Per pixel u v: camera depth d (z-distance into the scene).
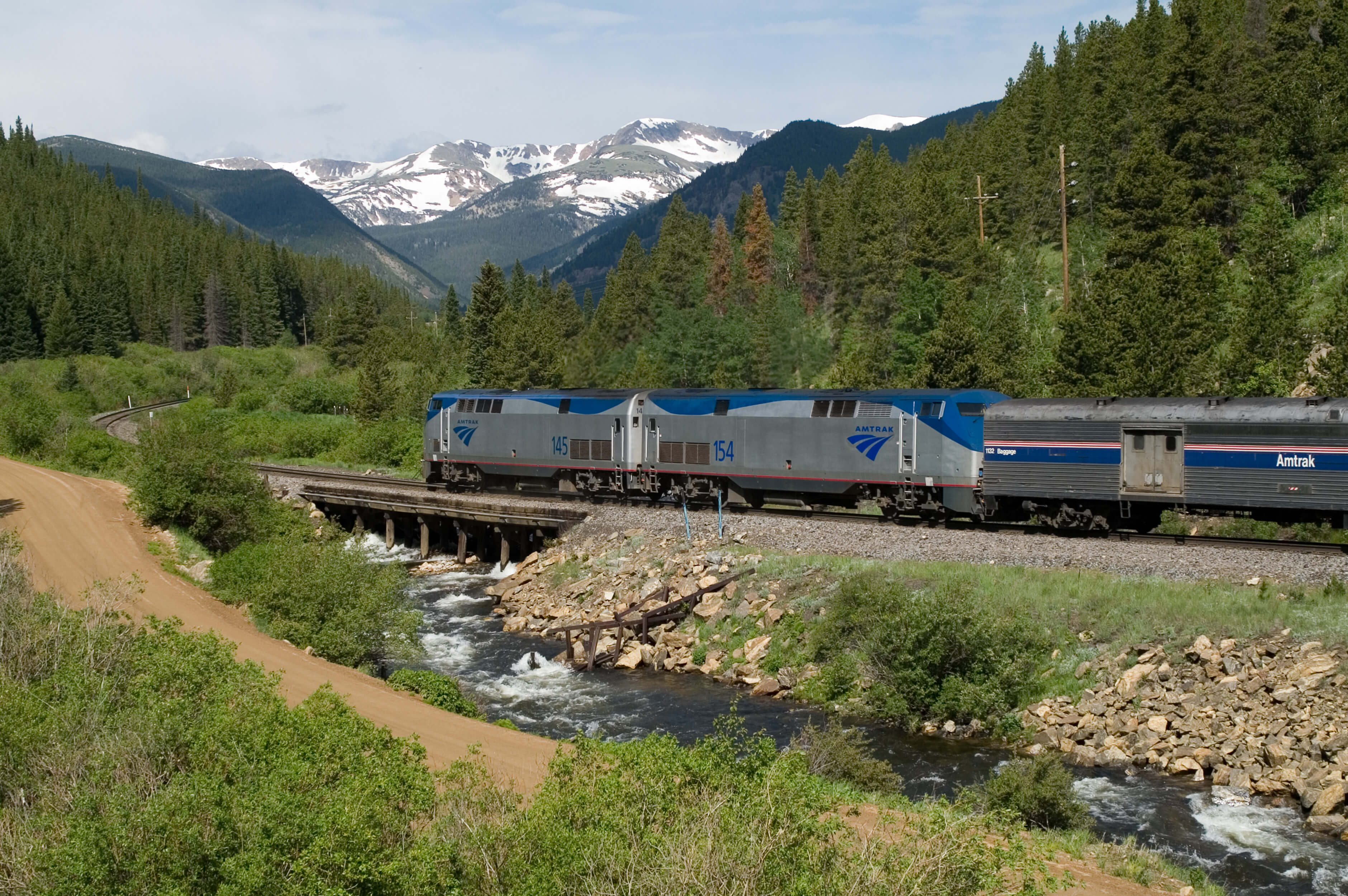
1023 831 17.38
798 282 117.12
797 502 46.59
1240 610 25.77
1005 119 115.69
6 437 77.44
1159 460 32.62
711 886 11.88
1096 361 54.59
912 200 99.50
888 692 27.36
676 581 36.50
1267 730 22.39
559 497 48.84
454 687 27.69
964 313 62.25
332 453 83.94
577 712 29.06
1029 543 32.78
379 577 33.88
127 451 70.12
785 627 32.03
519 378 99.81
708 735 25.36
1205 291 62.78
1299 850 19.03
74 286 165.62
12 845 14.76
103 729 18.67
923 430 37.09
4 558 29.81
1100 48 110.56
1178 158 82.31
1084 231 91.06
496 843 14.12
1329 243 71.75
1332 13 88.50
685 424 43.91
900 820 17.41
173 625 25.33
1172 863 18.11
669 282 122.06
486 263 117.62
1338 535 36.22
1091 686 25.77
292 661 28.78
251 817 13.80
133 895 12.96
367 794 14.45
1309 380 45.91
